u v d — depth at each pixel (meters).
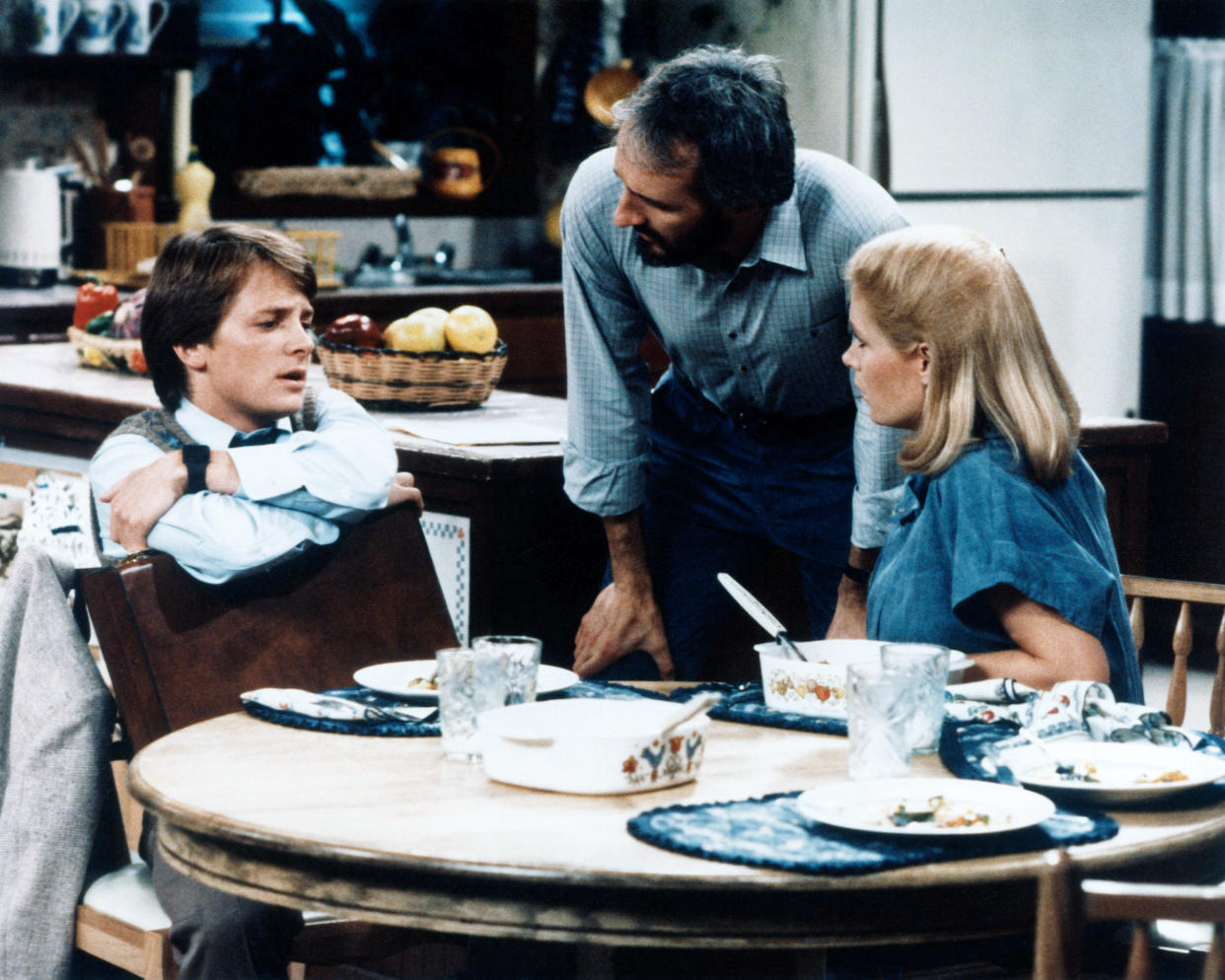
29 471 6.87
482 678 3.88
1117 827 3.38
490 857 3.15
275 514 5.01
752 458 6.24
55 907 4.64
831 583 6.30
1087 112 12.02
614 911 3.10
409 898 3.20
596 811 3.48
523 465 6.43
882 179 11.45
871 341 4.46
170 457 5.00
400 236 13.85
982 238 4.46
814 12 11.59
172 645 4.84
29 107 12.93
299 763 3.86
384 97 14.27
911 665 3.93
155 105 13.19
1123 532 8.22
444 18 14.29
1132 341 12.45
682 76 5.14
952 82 11.55
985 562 4.22
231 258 5.11
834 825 3.31
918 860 3.13
